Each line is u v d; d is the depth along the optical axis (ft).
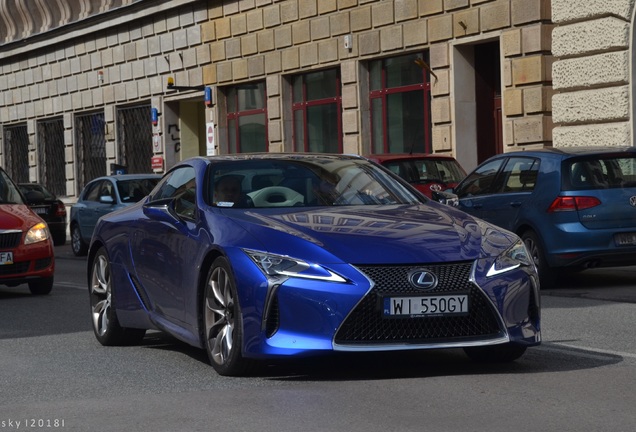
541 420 22.93
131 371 31.48
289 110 111.34
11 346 37.96
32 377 31.12
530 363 30.32
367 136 100.89
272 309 27.71
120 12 133.08
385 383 27.63
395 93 97.66
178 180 34.83
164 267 33.04
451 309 27.45
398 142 97.76
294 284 27.45
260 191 32.24
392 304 27.14
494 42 88.99
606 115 75.15
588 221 51.47
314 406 25.08
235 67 116.57
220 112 120.26
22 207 59.41
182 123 130.21
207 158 34.37
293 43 108.17
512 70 83.61
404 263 27.45
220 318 29.71
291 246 28.02
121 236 36.29
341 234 28.37
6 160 168.25
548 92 81.56
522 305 28.30
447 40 89.76
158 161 129.29
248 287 27.99
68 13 148.46
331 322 27.09
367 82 100.78
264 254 28.09
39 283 57.88
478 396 25.66
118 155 139.13
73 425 24.29
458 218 30.48
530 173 54.08
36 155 159.12
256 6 112.78
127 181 89.86
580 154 52.65
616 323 38.86
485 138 90.68
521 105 82.89
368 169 34.14
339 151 105.50
